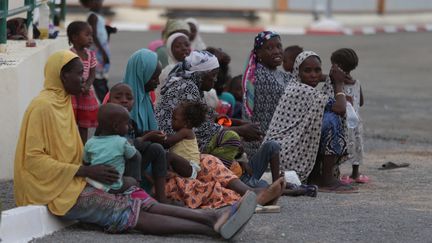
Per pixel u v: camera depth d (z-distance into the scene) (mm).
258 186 15617
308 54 16859
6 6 18547
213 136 15586
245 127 16438
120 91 14523
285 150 16531
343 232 13477
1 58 17438
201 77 15836
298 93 16609
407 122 27375
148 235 12930
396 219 14391
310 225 13828
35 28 22719
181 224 12812
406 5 65000
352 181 17641
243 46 45688
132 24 53969
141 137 14359
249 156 17375
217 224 12586
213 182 14430
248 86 17797
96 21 24828
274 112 17156
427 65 41844
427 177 18453
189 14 57625
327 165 16672
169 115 15484
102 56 24906
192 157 14703
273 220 14047
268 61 17859
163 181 14172
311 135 16531
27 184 13094
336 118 16531
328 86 17312
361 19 61469
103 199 12898
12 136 16266
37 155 13031
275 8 58656
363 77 37344
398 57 44375
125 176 13414
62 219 13117
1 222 12164
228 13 57875
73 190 12930
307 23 57562
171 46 19719
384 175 18625
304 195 15984
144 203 13008
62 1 27625
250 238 12992
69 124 13367
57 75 13273
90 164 13234
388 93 33312
